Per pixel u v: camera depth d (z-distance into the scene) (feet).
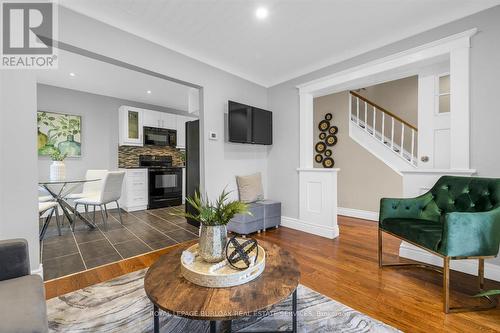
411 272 6.77
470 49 6.64
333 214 9.98
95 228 11.21
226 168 10.81
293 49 9.10
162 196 16.62
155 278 3.74
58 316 4.77
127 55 7.61
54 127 13.78
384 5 6.59
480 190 5.85
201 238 4.17
